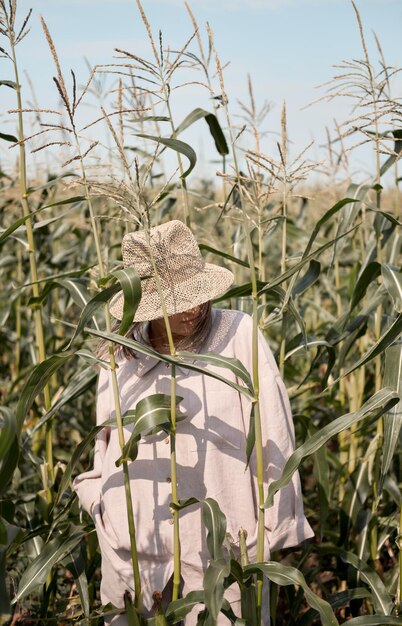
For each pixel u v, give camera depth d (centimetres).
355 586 371
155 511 283
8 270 673
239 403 284
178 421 266
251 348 286
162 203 495
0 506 318
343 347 386
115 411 290
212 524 253
